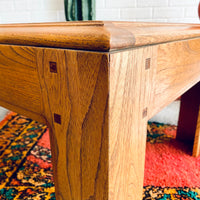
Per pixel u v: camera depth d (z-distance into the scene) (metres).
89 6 1.29
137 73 0.30
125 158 0.33
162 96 0.40
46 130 1.38
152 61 0.33
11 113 1.64
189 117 1.15
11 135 1.31
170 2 1.29
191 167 0.97
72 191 0.36
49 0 1.45
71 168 0.34
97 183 0.31
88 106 0.28
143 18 1.37
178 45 0.41
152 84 0.35
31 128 1.41
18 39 0.33
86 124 0.29
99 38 0.23
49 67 0.30
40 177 0.91
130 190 0.37
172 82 0.43
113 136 0.28
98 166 0.30
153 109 0.38
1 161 1.02
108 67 0.24
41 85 0.33
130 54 0.27
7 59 0.37
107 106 0.26
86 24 0.33
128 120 0.31
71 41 0.26
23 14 1.52
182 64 0.45
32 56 0.32
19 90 0.38
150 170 0.95
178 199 0.78
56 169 0.38
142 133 0.36
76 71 0.27
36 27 0.37
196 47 0.50
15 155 1.08
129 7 1.37
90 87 0.27
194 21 1.30
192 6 1.28
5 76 0.39
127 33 0.27
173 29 0.41
